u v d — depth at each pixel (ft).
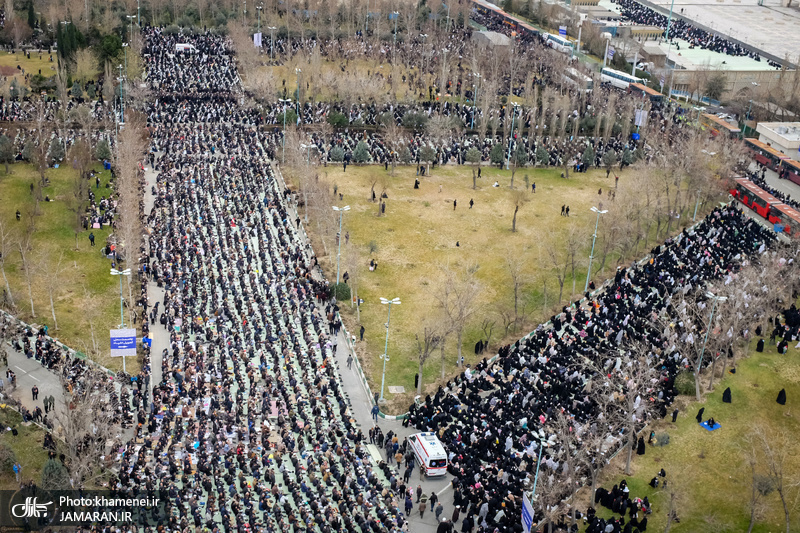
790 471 304.91
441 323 355.36
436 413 314.35
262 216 467.11
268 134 607.37
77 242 441.68
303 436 299.58
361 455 289.53
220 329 358.64
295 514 264.31
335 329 374.84
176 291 387.34
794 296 431.02
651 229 503.20
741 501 289.12
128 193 423.23
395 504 271.28
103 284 407.03
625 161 608.19
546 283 435.53
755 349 382.22
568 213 521.24
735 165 570.05
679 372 349.20
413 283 427.74
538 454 288.30
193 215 465.88
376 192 537.65
